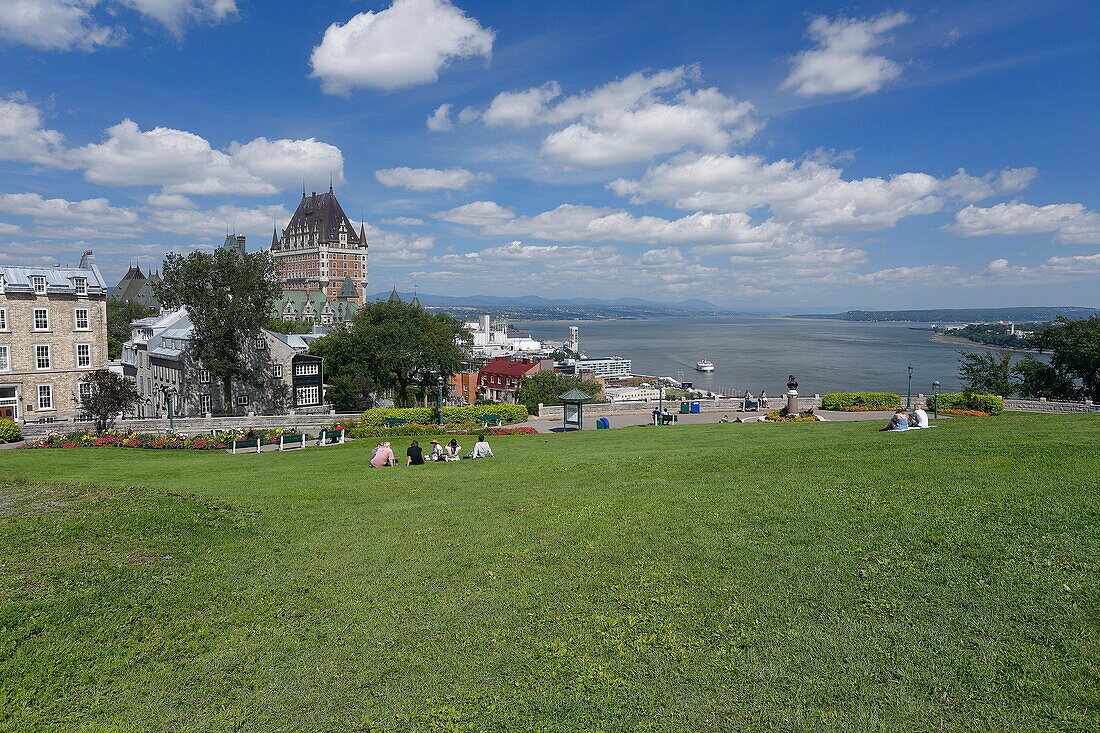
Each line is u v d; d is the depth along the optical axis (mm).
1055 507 11672
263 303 59500
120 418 47281
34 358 56719
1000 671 7496
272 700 8109
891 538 11227
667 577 10656
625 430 36000
